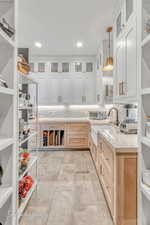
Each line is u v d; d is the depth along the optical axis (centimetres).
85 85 520
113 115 405
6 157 142
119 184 172
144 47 126
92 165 374
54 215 200
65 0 261
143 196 127
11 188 138
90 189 264
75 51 487
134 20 178
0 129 143
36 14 299
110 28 353
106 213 204
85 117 550
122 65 228
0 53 142
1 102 142
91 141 431
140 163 130
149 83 128
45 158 426
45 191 257
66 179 301
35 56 516
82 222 188
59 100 518
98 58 476
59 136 499
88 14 300
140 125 130
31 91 515
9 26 134
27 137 221
